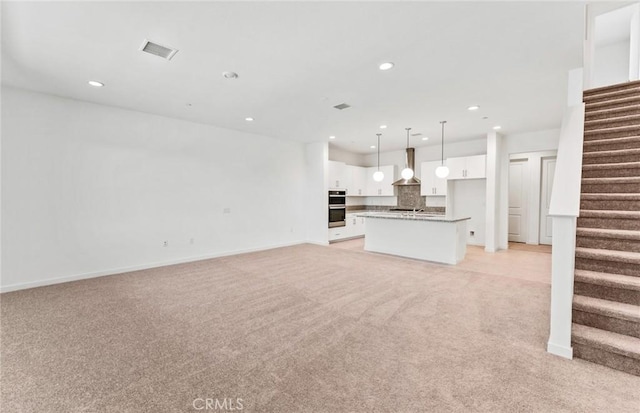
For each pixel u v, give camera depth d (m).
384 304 3.11
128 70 3.04
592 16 3.59
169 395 1.68
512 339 2.33
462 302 3.16
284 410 1.56
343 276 4.22
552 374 1.85
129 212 4.51
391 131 5.93
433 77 3.22
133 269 4.55
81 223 4.06
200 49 2.60
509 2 1.95
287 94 3.76
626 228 2.44
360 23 2.21
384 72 3.09
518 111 4.48
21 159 3.59
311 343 2.29
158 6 1.99
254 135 6.20
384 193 8.31
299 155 7.22
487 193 6.02
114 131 4.32
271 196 6.58
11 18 2.12
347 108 4.36
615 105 3.27
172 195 4.99
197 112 4.60
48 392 1.70
